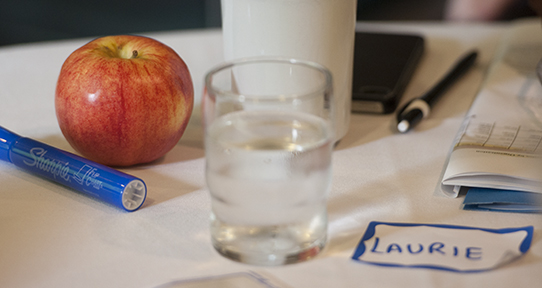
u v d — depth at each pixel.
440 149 0.50
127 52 0.48
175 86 0.46
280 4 0.45
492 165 0.44
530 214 0.42
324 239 0.40
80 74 0.45
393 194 0.45
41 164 0.45
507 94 0.54
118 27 1.68
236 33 0.47
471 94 0.59
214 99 0.38
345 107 0.50
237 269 0.38
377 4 1.66
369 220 0.42
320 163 0.38
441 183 0.44
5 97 0.58
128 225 0.42
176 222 0.42
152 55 0.47
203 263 0.39
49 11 1.77
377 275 0.38
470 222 0.42
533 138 0.47
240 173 0.37
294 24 0.46
